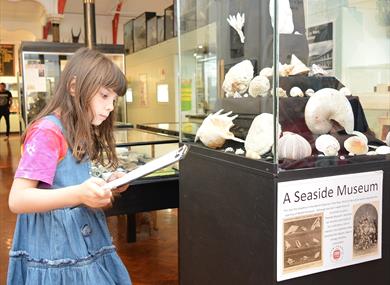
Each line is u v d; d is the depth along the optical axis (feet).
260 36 5.79
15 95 49.70
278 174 4.79
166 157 3.92
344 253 5.29
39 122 4.01
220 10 6.98
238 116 6.11
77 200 3.67
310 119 5.60
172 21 23.80
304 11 6.43
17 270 4.19
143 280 9.86
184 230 7.20
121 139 11.46
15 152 33.01
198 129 6.88
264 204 4.98
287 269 4.93
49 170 3.85
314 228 5.06
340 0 7.34
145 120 29.86
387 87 7.47
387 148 5.91
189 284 7.14
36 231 4.08
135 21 31.07
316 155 5.43
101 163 4.50
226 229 5.84
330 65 7.19
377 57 7.86
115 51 20.67
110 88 4.04
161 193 9.80
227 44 6.82
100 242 4.34
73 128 4.03
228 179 5.72
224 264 5.95
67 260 4.05
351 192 5.25
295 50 6.18
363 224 5.39
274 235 4.84
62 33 37.73
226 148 6.14
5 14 36.40
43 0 30.60
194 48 7.61
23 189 3.76
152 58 27.58
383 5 7.84
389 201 5.56
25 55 18.39
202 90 7.33
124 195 9.43
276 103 5.11
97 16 39.22
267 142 5.10
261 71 5.76
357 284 5.46
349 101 6.16
